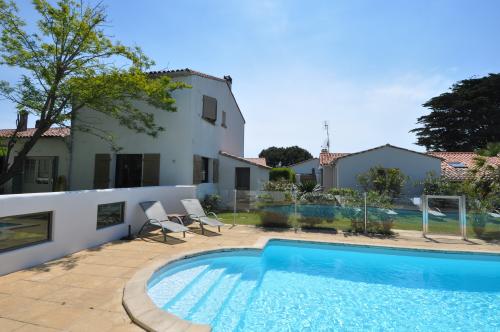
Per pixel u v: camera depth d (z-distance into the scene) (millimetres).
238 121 23062
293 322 5055
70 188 15383
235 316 5199
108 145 15047
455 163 21812
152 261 6426
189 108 14453
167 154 14469
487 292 6613
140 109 14883
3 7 9211
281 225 11516
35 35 9734
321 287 6738
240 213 13195
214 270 7547
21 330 3521
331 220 11148
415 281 7219
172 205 11664
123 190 8766
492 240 9891
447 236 10281
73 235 6859
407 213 11188
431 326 5039
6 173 10242
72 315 3943
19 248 5594
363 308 5688
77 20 9922
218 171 18094
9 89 9922
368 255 9000
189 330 3551
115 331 3572
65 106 10695
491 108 38094
